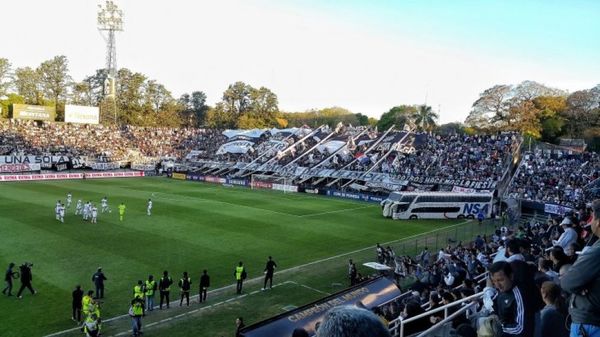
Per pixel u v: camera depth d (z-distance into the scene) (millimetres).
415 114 129625
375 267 29891
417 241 44344
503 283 6512
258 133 108188
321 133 102000
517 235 29031
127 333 22594
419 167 77562
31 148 92312
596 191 54312
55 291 27312
